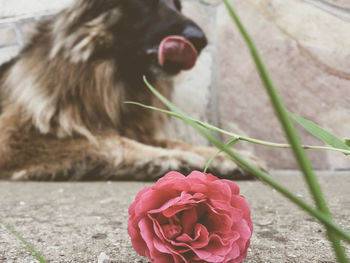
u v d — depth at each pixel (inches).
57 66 35.6
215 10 45.2
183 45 32.3
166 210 10.9
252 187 27.0
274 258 13.7
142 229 10.7
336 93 37.9
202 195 10.9
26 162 32.8
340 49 37.7
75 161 31.8
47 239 15.9
